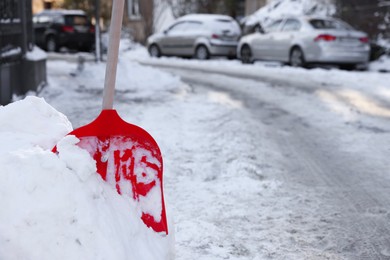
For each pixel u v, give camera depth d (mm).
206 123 7797
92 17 28719
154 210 2248
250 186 4883
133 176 2240
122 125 2207
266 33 17234
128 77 11859
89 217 1941
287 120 8258
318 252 3531
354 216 4211
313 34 15305
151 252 2135
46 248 1868
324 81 12883
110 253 1926
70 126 2432
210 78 13727
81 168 1994
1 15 7863
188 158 5793
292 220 4094
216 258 3359
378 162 5871
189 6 26250
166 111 8609
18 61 9070
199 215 4133
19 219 1859
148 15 26703
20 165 1925
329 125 7898
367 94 10742
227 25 19828
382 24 17109
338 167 5664
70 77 12914
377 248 3619
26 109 2297
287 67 16172
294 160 5922
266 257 3416
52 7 32188
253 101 10062
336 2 18969
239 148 6297
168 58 20812
